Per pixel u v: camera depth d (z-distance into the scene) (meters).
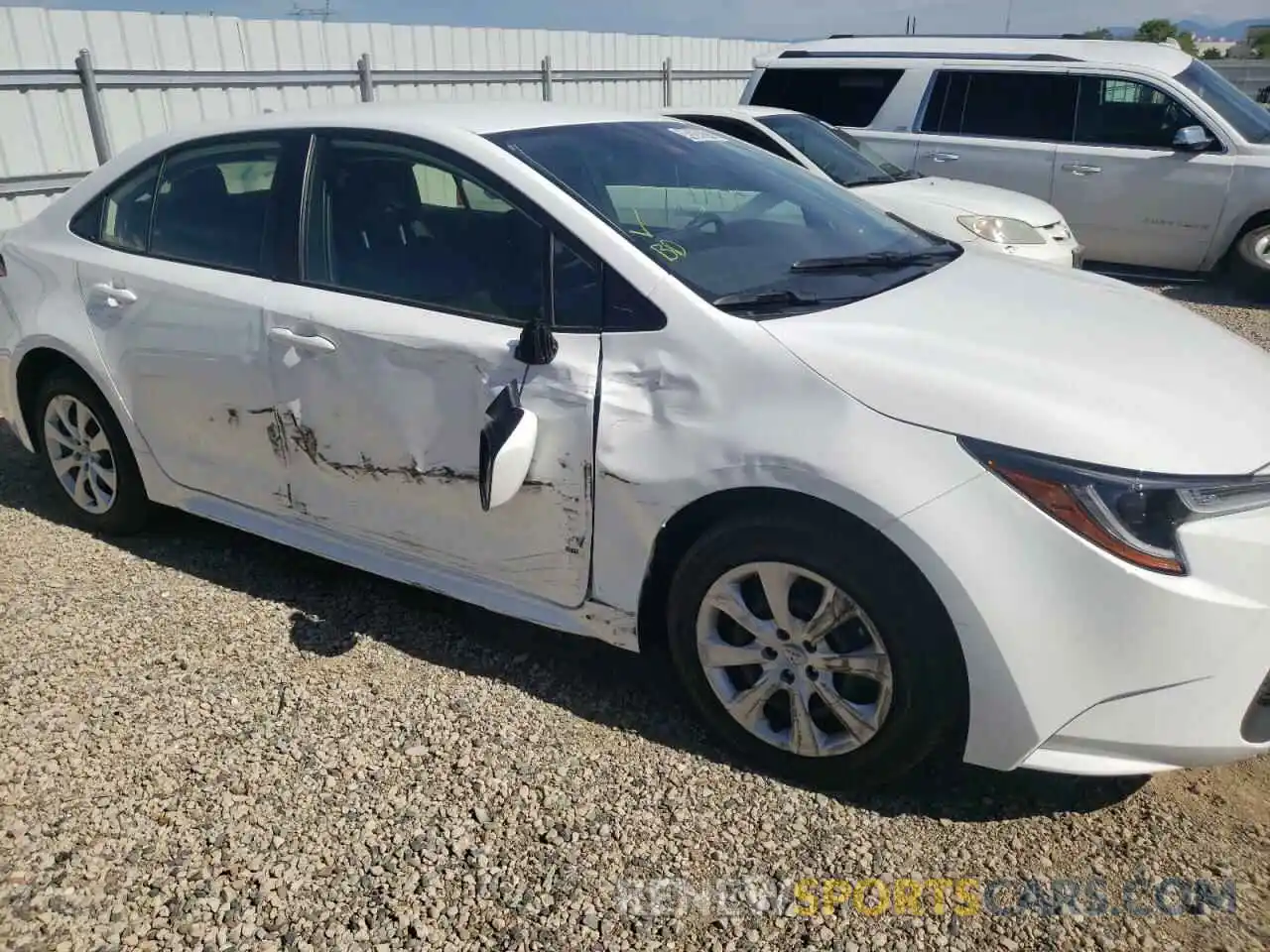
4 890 2.29
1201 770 2.71
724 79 17.09
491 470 2.68
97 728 2.86
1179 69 8.80
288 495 3.42
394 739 2.82
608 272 2.73
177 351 3.52
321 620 3.45
